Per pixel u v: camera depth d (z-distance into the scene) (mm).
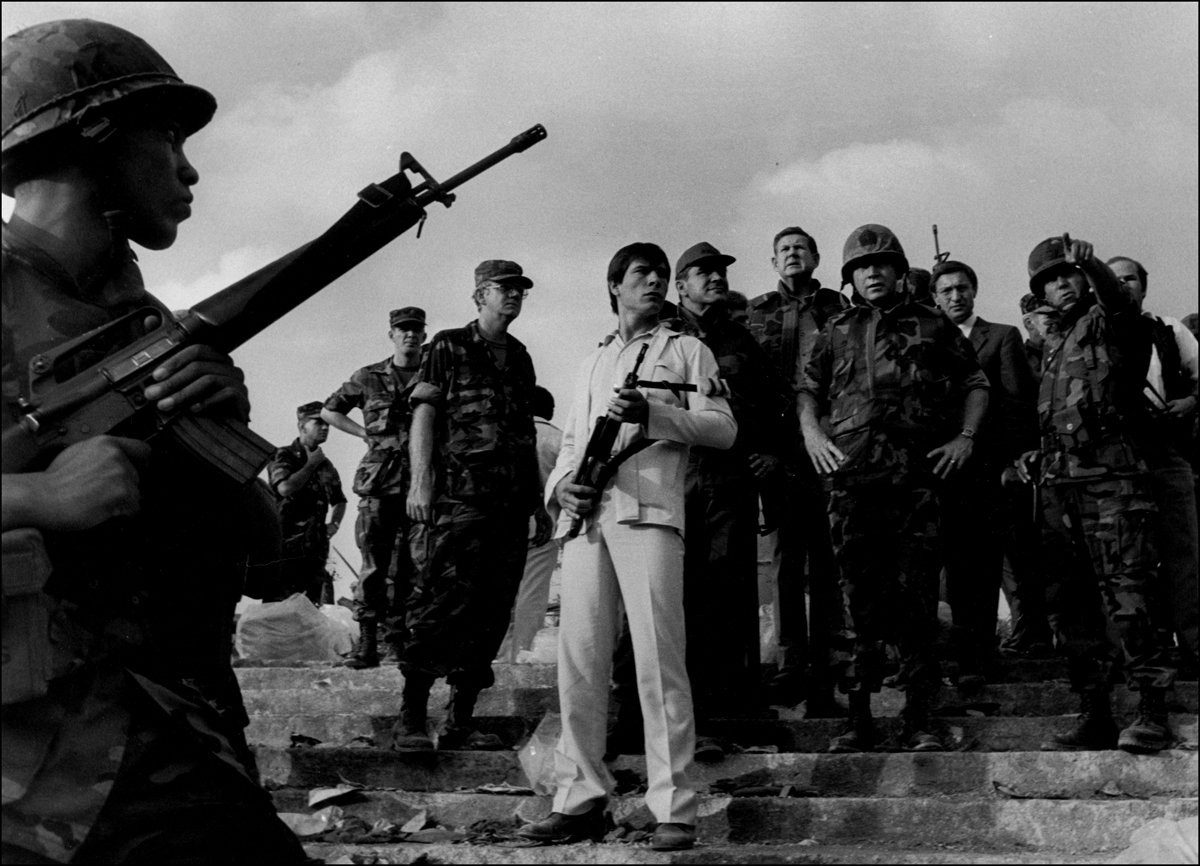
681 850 4379
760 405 5914
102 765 2873
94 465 2904
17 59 3227
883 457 5613
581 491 4621
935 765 5242
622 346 4996
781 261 6902
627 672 5562
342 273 3400
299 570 8633
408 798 5324
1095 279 5695
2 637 2787
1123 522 5500
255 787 3070
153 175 3307
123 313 3275
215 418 3184
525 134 3590
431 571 5840
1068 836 4691
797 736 5852
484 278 6102
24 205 3234
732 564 5719
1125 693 6156
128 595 3064
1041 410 5863
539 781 5395
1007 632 8555
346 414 8133
